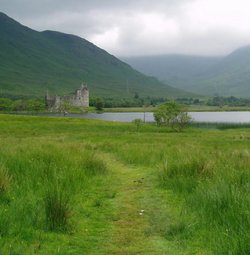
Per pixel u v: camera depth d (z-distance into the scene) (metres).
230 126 103.44
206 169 13.73
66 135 49.81
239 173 12.20
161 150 25.58
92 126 76.12
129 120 146.50
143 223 9.81
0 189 10.93
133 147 28.64
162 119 86.19
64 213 9.19
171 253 7.84
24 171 13.55
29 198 10.55
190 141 39.97
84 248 8.09
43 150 18.19
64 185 12.66
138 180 15.99
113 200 12.30
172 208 11.08
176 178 13.91
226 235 7.77
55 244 8.12
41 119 91.12
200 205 10.20
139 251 7.97
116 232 9.13
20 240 7.94
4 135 47.88
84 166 16.77
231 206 9.03
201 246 8.04
